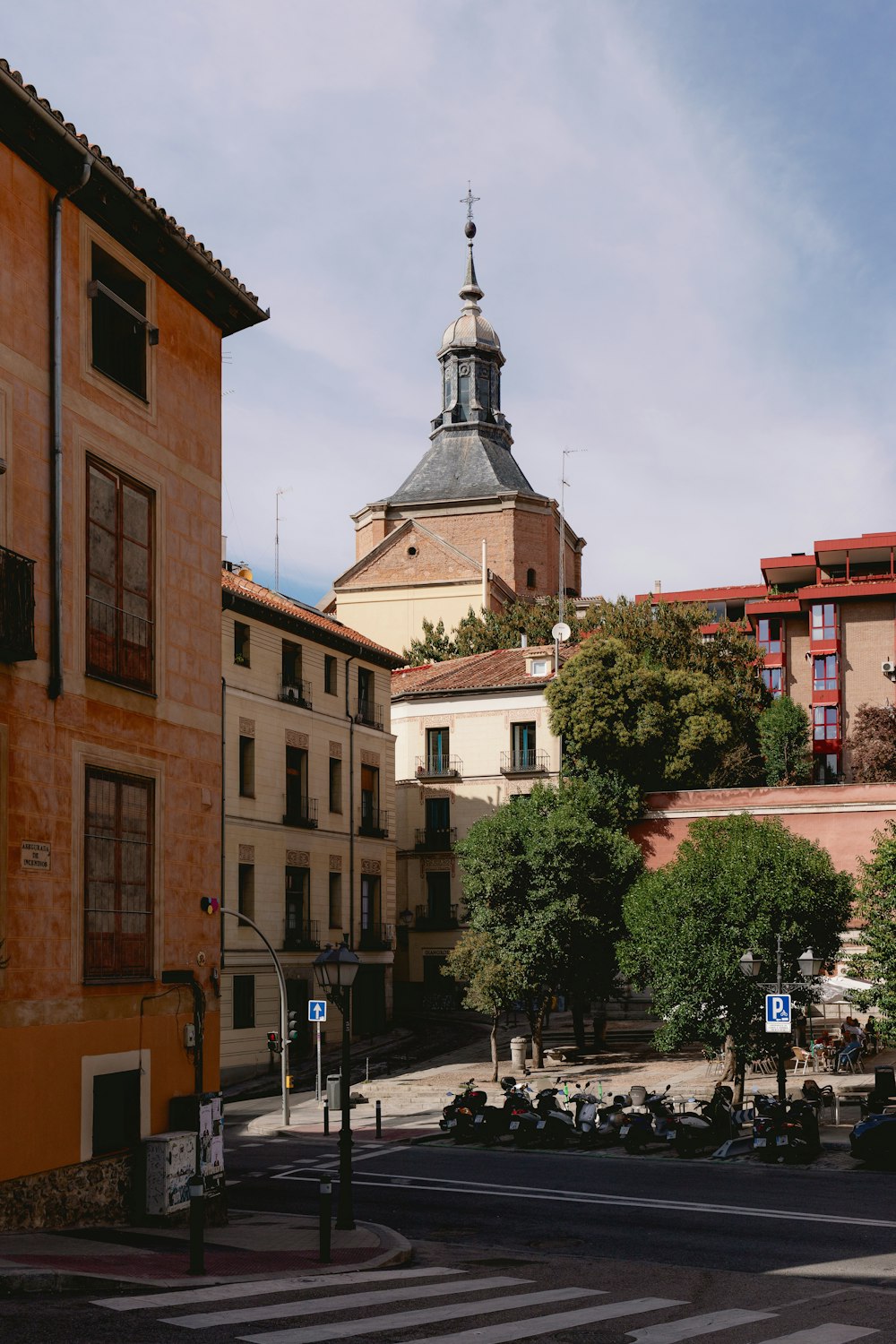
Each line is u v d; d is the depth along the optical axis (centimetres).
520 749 5888
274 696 4872
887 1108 2770
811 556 8019
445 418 9650
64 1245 1467
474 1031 5384
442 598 8444
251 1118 3722
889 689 7325
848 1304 1340
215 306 2070
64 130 1631
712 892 3312
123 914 1762
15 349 1595
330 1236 1636
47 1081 1574
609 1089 3912
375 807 5581
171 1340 1012
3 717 1534
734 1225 1947
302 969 4875
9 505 1563
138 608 1845
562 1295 1361
